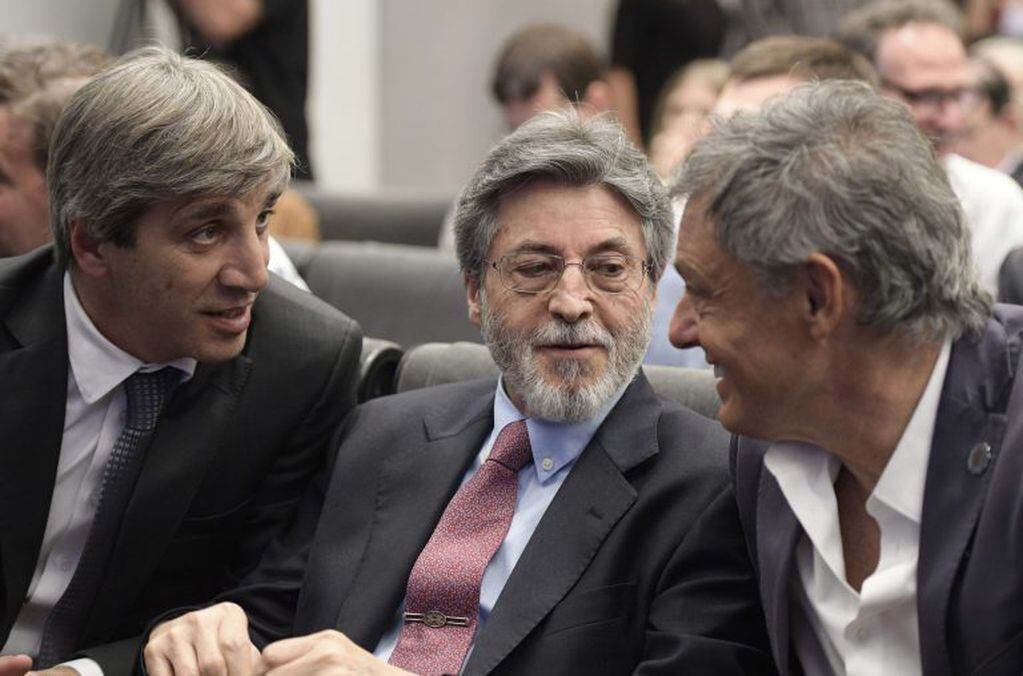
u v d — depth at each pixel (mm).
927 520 2711
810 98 2746
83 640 3596
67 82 4254
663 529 3246
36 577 3615
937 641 2676
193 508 3627
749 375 2768
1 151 4234
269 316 3756
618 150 3391
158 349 3455
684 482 3277
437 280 5223
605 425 3408
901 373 2719
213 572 3736
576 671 3152
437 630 3326
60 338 3523
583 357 3336
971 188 5551
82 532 3617
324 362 3736
